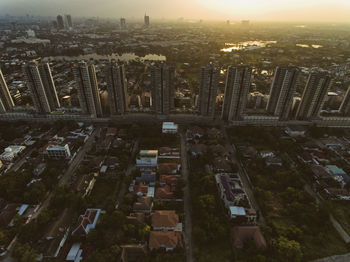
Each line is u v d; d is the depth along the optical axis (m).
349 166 193.00
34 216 145.25
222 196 158.00
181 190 161.62
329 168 187.38
